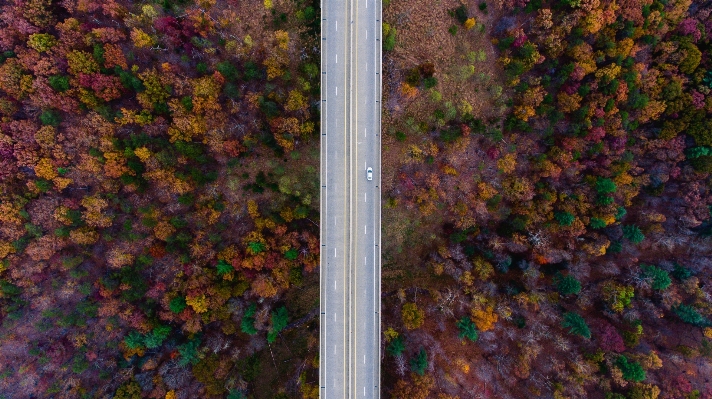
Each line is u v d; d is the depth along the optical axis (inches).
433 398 2233.0
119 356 2197.3
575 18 2065.7
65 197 2038.6
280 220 2290.8
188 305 2194.9
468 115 2255.2
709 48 2263.8
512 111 2283.5
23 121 1889.8
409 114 2293.3
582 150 2290.8
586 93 2198.6
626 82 2172.7
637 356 2229.3
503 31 2207.2
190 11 2043.6
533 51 2127.2
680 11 2186.3
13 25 1822.1
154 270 2206.0
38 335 2102.6
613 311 2345.0
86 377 2135.8
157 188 2153.1
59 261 2082.9
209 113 2037.4
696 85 2257.6
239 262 2191.2
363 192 2282.2
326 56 2213.3
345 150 2256.4
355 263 2293.3
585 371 2192.4
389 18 2224.4
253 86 2150.6
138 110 2023.9
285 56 2143.2
